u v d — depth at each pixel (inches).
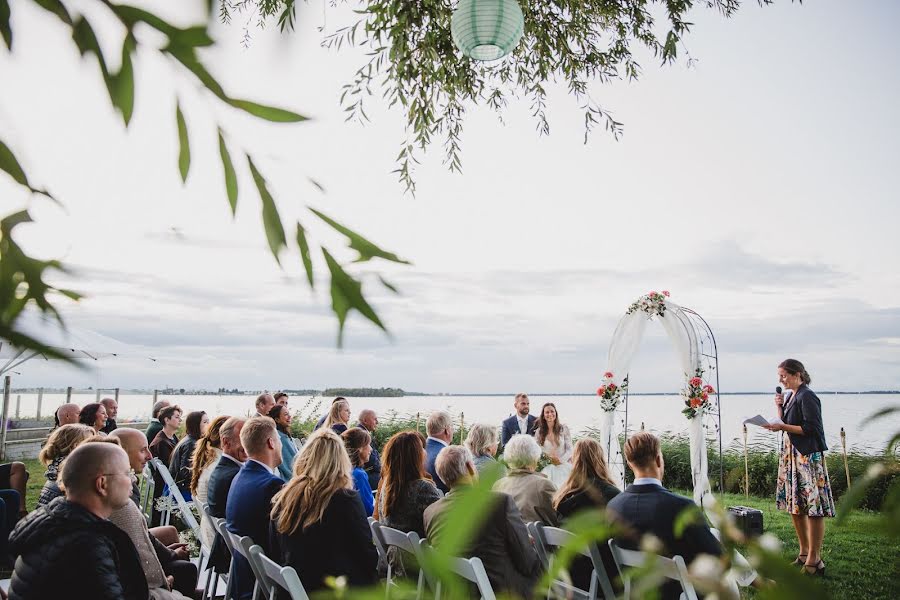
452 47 147.6
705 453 244.2
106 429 260.8
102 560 90.2
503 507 107.3
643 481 108.9
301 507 111.5
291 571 94.1
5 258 17.1
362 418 243.9
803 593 8.4
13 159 16.6
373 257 16.1
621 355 271.1
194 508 203.9
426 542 106.9
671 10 163.6
